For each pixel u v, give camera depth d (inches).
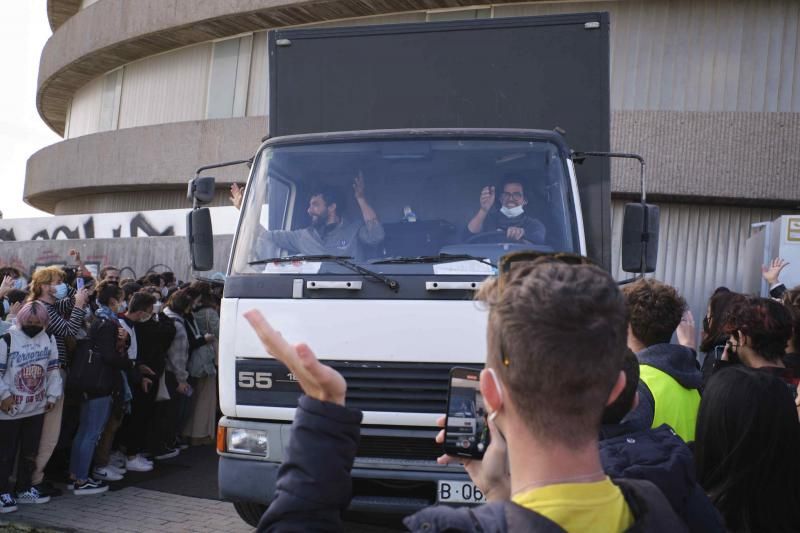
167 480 311.3
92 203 852.0
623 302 55.9
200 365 368.2
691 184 522.9
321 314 190.9
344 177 212.1
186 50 753.0
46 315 259.3
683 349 133.2
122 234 593.6
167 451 354.3
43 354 260.1
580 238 202.2
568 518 51.3
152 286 378.6
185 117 741.3
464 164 210.7
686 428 127.4
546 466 53.3
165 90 769.6
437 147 213.0
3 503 253.0
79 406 302.2
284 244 203.6
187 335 362.0
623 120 534.0
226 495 194.7
